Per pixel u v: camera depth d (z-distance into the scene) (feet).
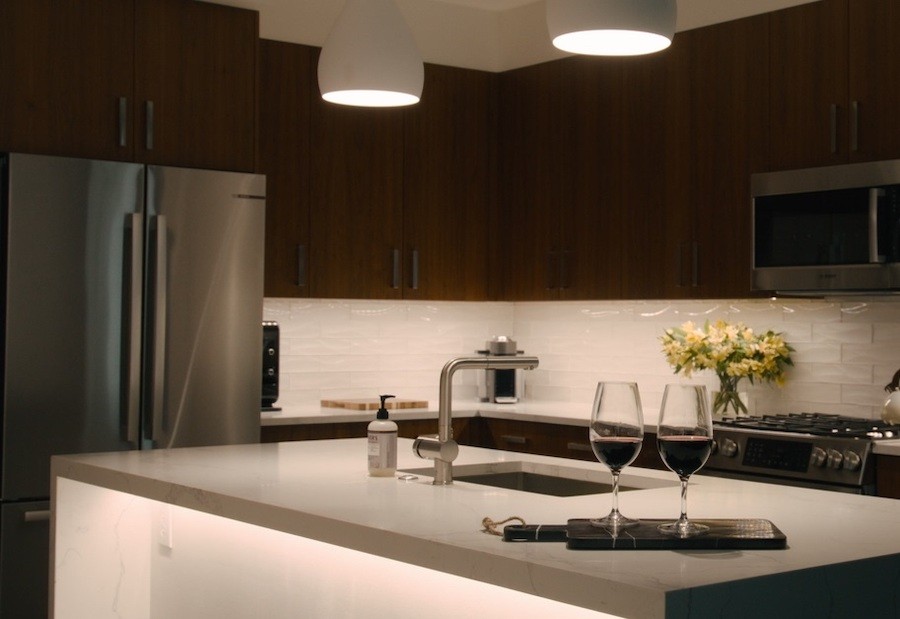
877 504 7.98
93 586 10.54
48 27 14.37
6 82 14.07
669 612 5.12
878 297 14.73
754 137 15.43
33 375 13.96
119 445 14.51
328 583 8.43
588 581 5.46
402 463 10.30
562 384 19.86
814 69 14.70
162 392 14.82
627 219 17.19
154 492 9.00
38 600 13.93
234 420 15.47
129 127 14.94
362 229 17.87
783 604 5.57
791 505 7.91
